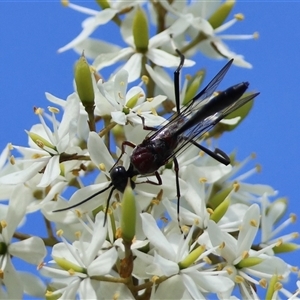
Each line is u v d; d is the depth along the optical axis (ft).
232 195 0.53
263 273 0.49
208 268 0.49
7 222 0.49
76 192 0.48
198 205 0.49
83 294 0.47
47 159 0.49
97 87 0.49
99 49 0.55
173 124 0.49
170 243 0.48
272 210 0.52
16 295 0.48
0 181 0.48
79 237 0.48
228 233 0.50
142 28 0.53
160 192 0.49
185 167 0.50
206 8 0.56
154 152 0.48
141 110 0.50
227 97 0.47
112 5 0.55
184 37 0.56
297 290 0.49
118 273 0.48
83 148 0.51
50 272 0.48
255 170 0.53
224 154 0.50
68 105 0.49
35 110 0.49
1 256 0.49
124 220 0.46
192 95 0.52
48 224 0.50
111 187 0.48
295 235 0.52
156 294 0.47
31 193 0.49
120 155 0.48
